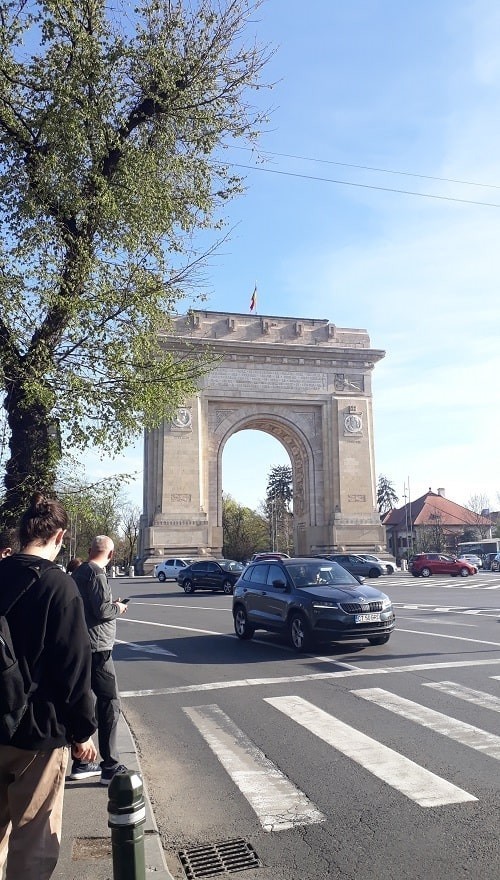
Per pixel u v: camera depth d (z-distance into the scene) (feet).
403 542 307.78
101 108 28.73
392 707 28.58
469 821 17.16
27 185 27.76
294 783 20.40
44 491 26.66
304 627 43.34
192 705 30.76
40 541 12.32
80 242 27.96
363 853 15.76
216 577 110.01
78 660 11.25
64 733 11.28
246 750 23.81
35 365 27.43
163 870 14.61
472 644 45.11
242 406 171.94
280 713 28.53
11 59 27.91
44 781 11.26
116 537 260.62
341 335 181.78
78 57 28.04
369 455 176.86
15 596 11.19
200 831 17.42
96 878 14.38
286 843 16.52
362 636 42.68
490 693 30.60
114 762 20.59
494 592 99.50
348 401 177.68
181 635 55.52
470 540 286.46
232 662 41.45
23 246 27.61
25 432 27.53
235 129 32.01
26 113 28.40
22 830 11.10
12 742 10.81
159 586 130.93
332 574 48.42
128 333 29.99
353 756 22.57
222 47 30.78
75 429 28.32
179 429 162.50
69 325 28.43
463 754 22.31
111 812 10.18
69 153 27.91
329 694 31.50
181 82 30.32
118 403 29.01
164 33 30.42
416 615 65.67
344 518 171.22
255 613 49.47
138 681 36.73
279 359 173.88
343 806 18.51
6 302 27.09
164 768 22.47
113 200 27.99
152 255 30.73
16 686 10.72
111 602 21.16
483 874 14.56
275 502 312.50
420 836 16.46
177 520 158.81
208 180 32.22
